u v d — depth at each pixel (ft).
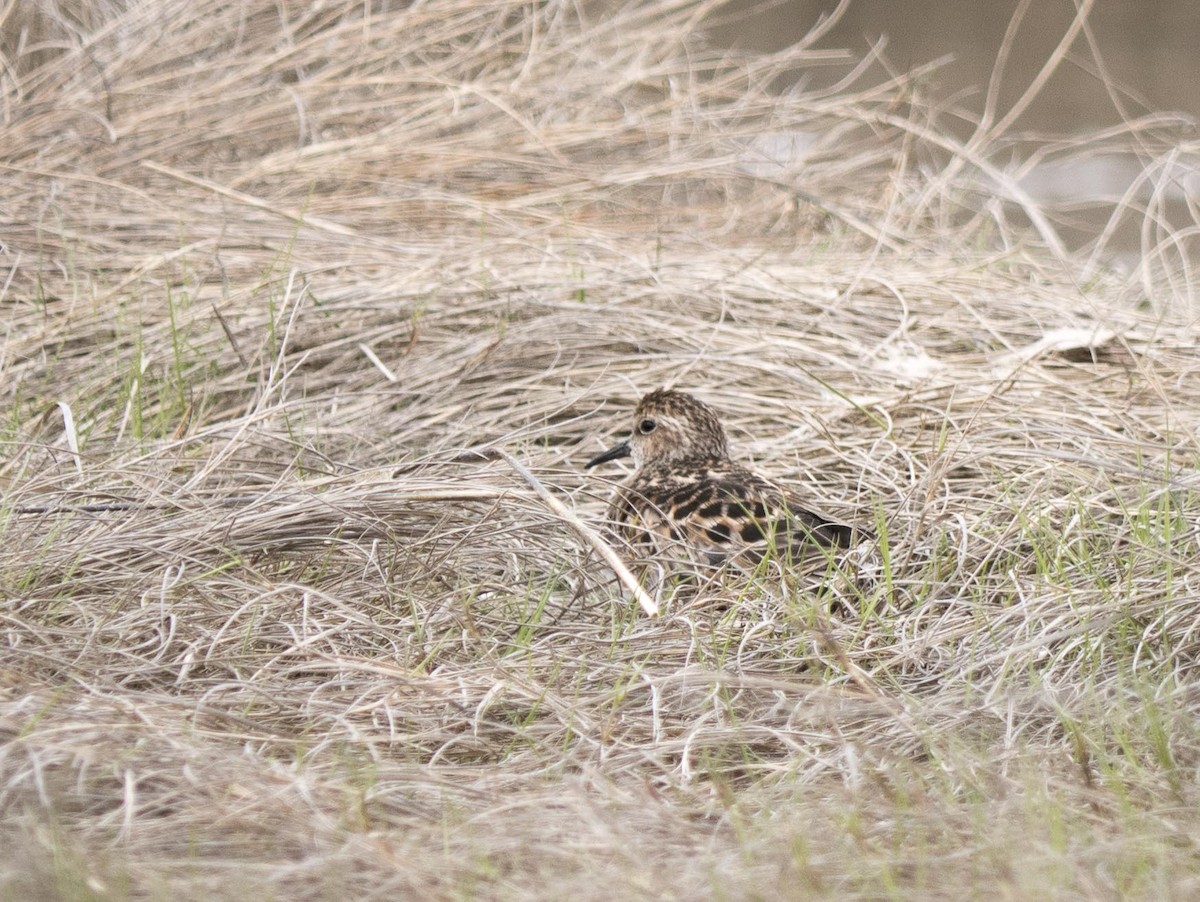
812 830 20.18
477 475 31.86
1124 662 25.93
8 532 29.12
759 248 54.95
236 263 46.70
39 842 19.10
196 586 27.61
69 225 48.55
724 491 32.01
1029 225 64.18
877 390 40.01
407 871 18.78
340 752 22.67
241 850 19.79
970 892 18.48
